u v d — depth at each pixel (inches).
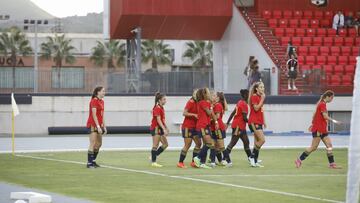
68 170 1747.0
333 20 3663.9
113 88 3181.6
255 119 1834.4
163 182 1509.6
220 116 1856.5
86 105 3166.8
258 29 3533.5
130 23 3508.9
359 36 3641.7
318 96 3206.2
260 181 1534.2
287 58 3344.0
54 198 1275.8
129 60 3671.3
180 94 3184.1
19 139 2886.3
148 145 2588.6
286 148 2449.6
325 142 1813.5
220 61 3772.1
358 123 953.5
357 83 954.7
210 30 3659.0
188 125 1812.3
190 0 3533.5
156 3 3484.3
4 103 3127.5
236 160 2028.8
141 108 3179.1
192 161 1841.8
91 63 7829.7
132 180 1545.3
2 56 7480.3
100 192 1355.8
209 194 1326.3
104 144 2632.9
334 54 3531.0
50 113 3154.5
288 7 3693.4
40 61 7667.3
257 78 3144.7
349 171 959.0
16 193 1245.7
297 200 1249.4
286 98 3186.5
